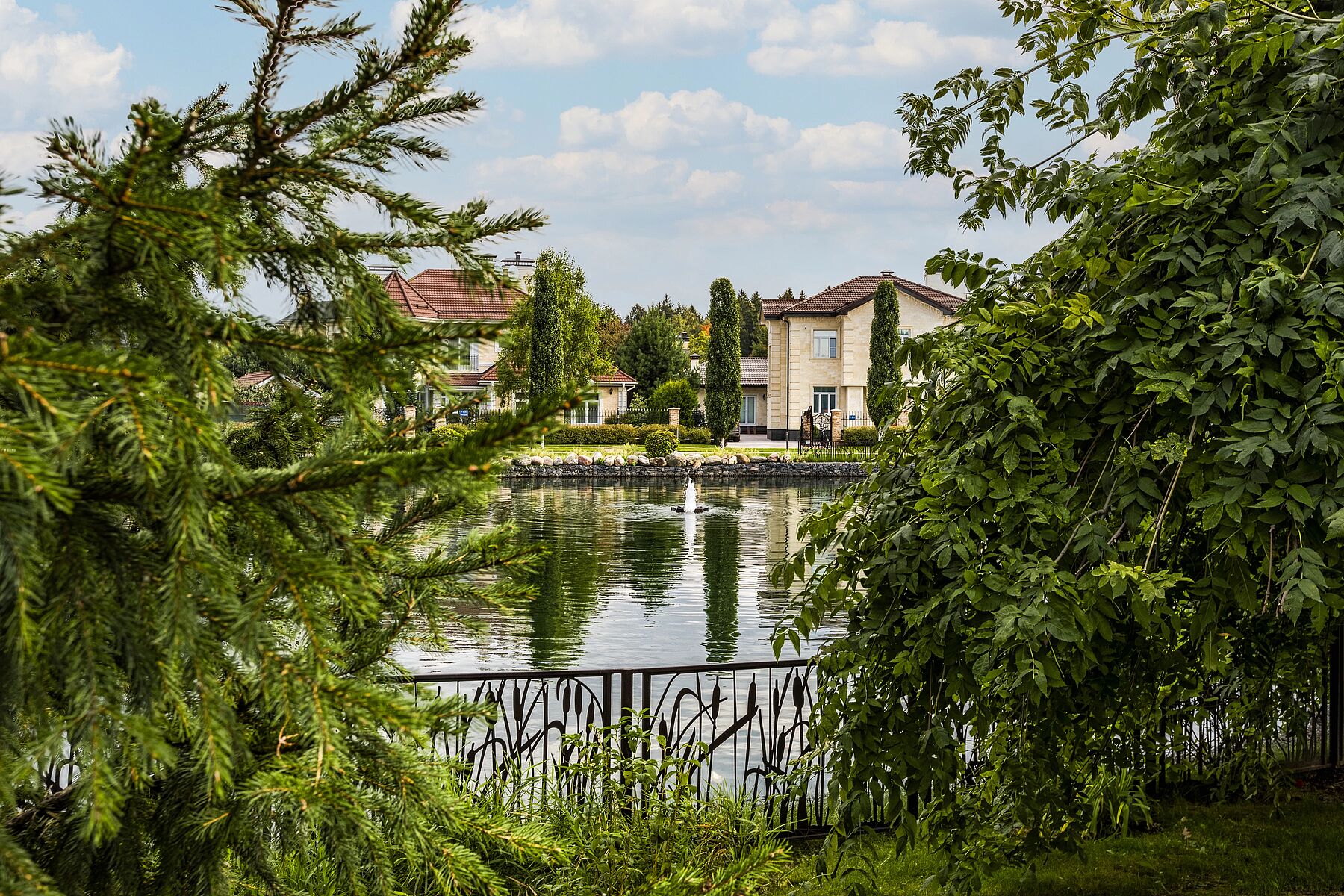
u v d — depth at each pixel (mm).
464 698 1345
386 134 1228
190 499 959
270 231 1223
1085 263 3072
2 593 937
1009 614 2664
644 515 21672
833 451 39094
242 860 1418
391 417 1246
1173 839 4590
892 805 3084
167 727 1268
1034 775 3281
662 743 3869
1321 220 2742
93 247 1015
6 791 1048
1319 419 2502
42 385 824
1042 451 3029
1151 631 2719
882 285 40000
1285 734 5535
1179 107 3332
